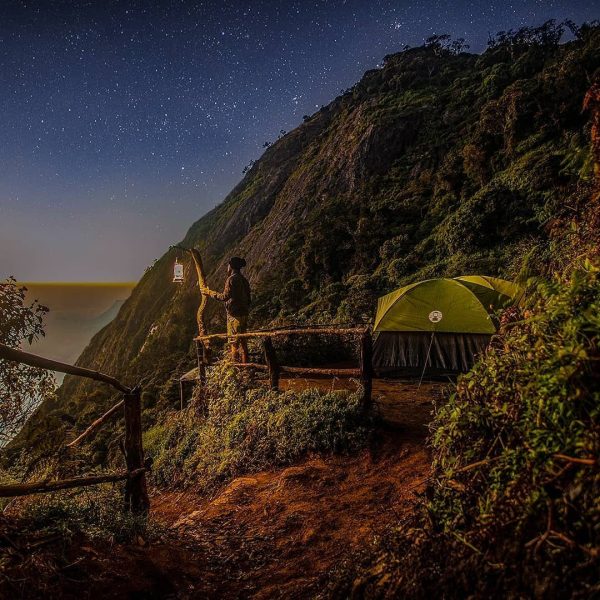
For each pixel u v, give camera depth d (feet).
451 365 26.78
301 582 10.46
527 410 6.39
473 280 28.66
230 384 25.41
